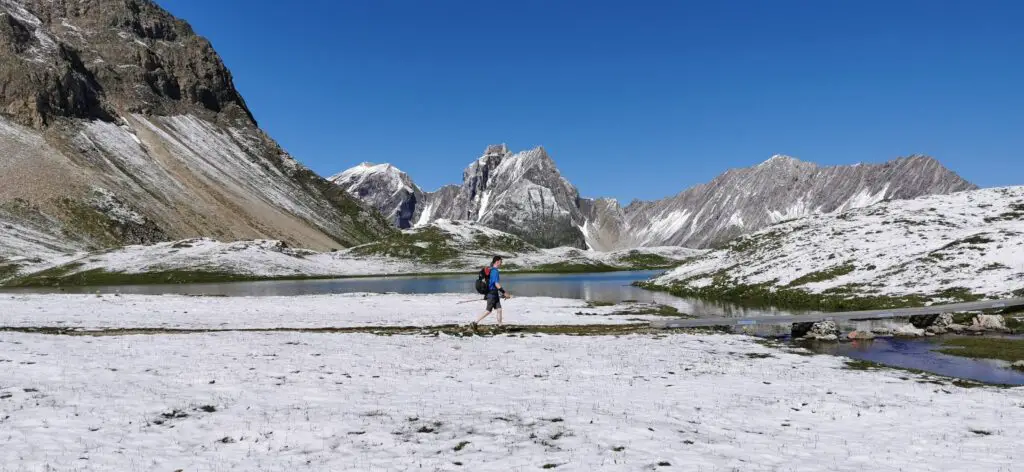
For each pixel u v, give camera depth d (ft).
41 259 511.81
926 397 58.95
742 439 43.29
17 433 40.70
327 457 37.40
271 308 170.09
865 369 76.28
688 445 40.93
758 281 242.99
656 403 54.49
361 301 199.93
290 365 70.59
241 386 57.98
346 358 77.46
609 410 50.96
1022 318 125.59
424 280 542.57
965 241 206.08
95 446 38.70
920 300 158.71
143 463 35.65
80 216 618.85
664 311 167.84
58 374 61.11
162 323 127.03
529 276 643.45
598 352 87.92
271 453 38.22
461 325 121.90
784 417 50.60
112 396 52.24
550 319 140.15
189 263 553.64
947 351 95.30
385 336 104.88
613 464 36.24
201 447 39.29
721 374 71.31
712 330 121.80
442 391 58.34
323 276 597.11
